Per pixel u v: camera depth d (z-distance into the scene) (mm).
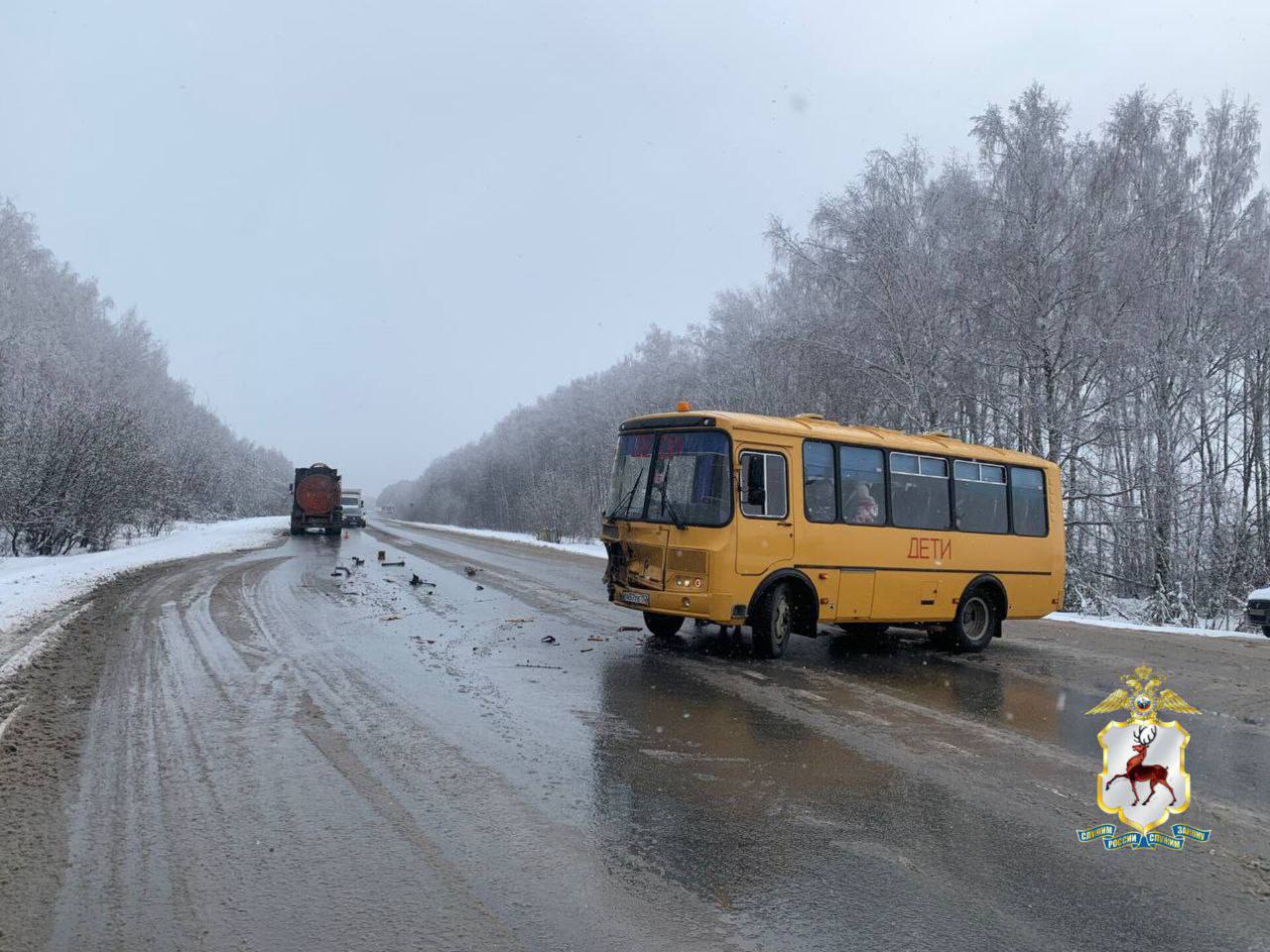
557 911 3816
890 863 4504
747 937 3635
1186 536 25656
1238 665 11750
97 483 27391
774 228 28516
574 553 31609
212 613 12953
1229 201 28000
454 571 21469
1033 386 25828
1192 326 26266
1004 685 9695
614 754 6301
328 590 16516
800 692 8734
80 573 18203
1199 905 4109
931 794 5668
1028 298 25109
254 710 7242
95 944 3426
